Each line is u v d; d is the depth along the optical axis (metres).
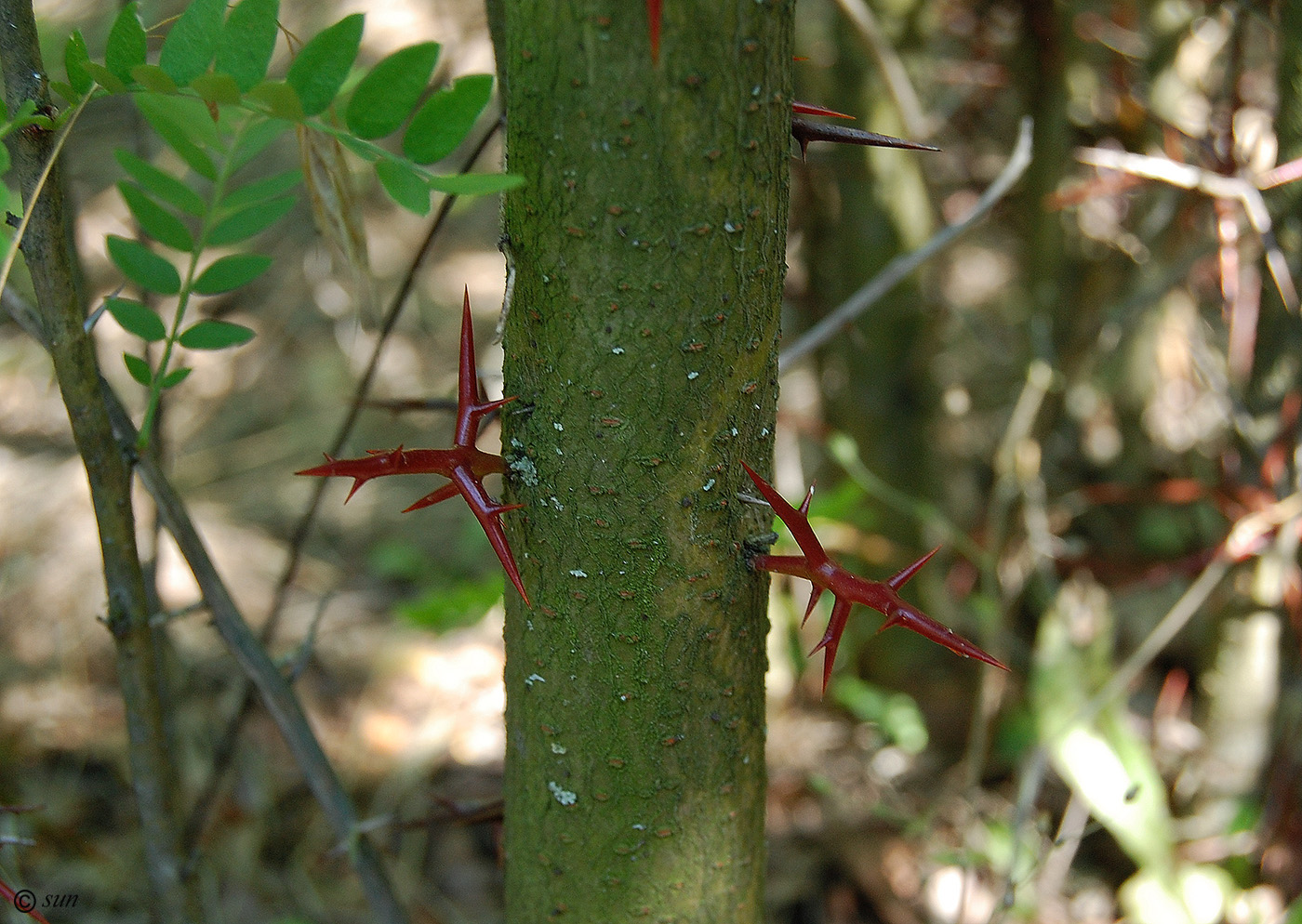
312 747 0.67
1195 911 0.95
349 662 1.37
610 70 0.49
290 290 1.87
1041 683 1.07
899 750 1.23
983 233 1.63
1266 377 0.89
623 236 0.50
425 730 1.27
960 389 1.32
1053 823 1.15
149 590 0.78
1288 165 0.79
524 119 0.50
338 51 0.52
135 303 0.62
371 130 0.52
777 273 0.52
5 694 1.22
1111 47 1.09
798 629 1.17
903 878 1.10
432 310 1.87
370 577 1.51
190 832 0.75
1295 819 0.97
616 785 0.57
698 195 0.50
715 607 0.55
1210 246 0.95
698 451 0.53
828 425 1.27
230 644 0.64
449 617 1.00
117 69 0.53
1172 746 1.15
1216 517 1.12
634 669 0.55
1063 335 1.18
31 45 0.54
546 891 0.59
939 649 1.26
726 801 0.58
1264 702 0.96
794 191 1.20
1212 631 1.00
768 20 0.49
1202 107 1.05
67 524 1.45
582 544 0.54
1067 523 1.28
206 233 0.64
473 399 0.52
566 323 0.52
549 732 0.57
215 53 0.53
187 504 1.57
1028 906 1.04
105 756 1.15
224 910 1.04
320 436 1.71
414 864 1.11
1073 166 1.18
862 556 1.21
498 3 0.57
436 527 1.60
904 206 1.11
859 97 1.08
